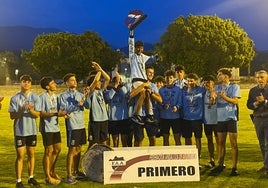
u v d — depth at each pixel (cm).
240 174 985
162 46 7019
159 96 1041
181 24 6850
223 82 1002
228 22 6994
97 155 946
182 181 920
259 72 969
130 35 1044
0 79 9494
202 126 1094
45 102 913
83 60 7400
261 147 976
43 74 7794
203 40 6738
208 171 1023
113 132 1052
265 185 878
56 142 935
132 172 919
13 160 1248
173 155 925
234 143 981
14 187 912
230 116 979
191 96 1052
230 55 6875
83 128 947
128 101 1035
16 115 884
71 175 934
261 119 959
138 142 1029
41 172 1057
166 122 1071
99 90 996
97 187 890
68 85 943
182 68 1090
